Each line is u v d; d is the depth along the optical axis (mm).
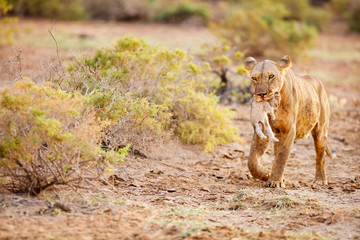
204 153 14336
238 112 19328
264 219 8891
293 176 13234
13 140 8703
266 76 10469
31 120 9000
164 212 8914
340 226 8406
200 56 19172
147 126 12930
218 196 10523
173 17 52750
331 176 13414
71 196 9289
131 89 13844
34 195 9086
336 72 33906
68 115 9227
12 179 9180
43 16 49344
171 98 14664
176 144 14227
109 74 13188
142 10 53125
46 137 8844
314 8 63250
